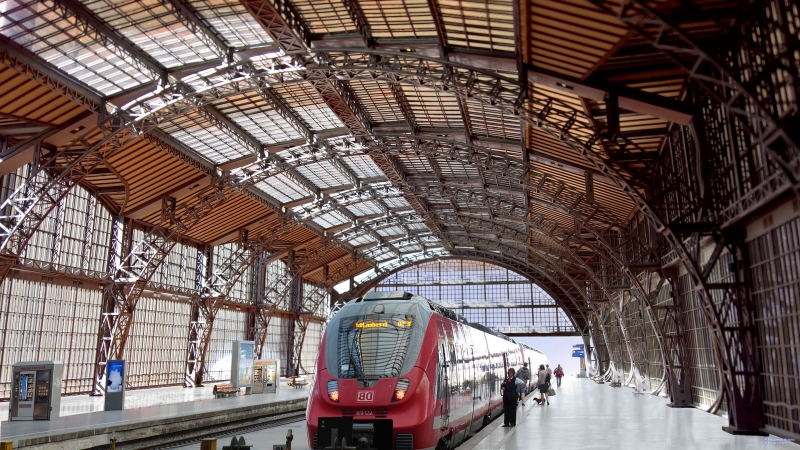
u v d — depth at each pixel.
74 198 36.62
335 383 16.14
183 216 43.62
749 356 17.69
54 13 22.84
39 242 33.72
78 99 27.55
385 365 16.28
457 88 23.55
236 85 28.25
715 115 18.34
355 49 24.38
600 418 23.34
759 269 17.22
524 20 17.34
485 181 42.22
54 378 24.41
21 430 20.80
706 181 18.86
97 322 38.44
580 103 22.52
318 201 49.75
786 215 14.97
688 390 27.88
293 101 33.25
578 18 16.17
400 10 22.56
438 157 36.69
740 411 17.56
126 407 30.41
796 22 12.89
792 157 13.44
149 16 24.53
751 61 15.53
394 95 30.55
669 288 31.20
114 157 33.19
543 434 18.62
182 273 48.75
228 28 26.02
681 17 15.03
